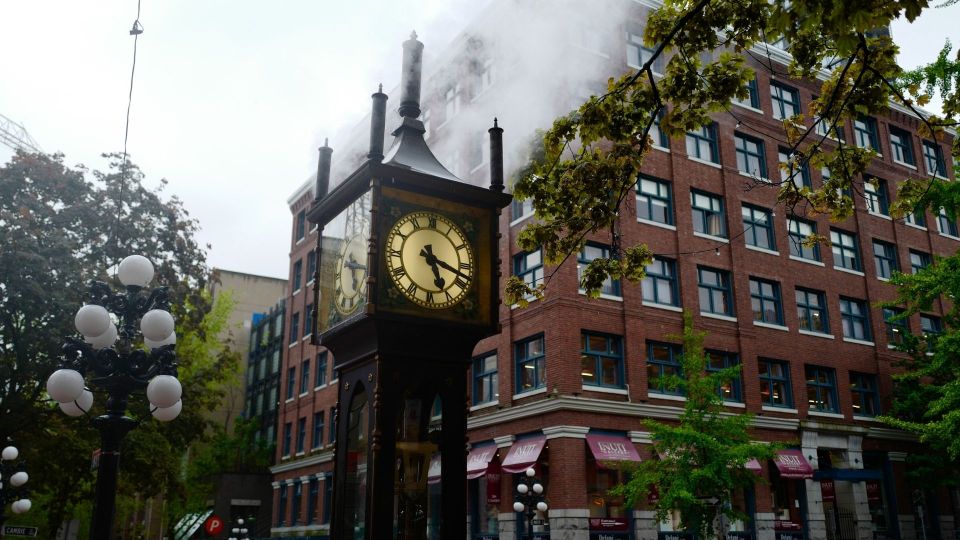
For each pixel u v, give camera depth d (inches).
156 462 965.2
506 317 1026.7
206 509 1795.0
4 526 684.7
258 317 2185.0
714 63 330.0
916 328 1289.4
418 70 251.1
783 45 1248.8
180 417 1034.7
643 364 984.3
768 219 1173.7
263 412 1930.4
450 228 223.1
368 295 203.8
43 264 863.7
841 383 1172.5
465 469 206.7
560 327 936.9
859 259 1272.1
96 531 366.0
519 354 1015.0
